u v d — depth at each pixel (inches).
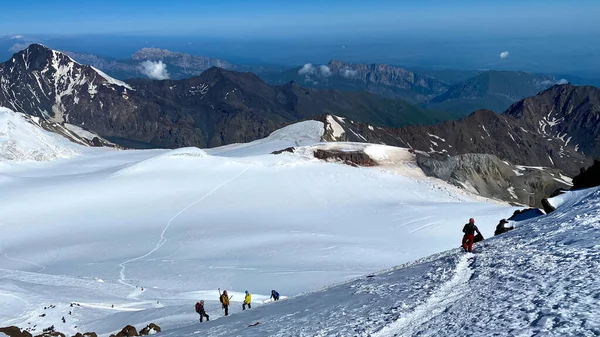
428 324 574.9
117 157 6358.3
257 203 4069.9
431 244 2947.8
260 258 2561.5
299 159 5187.0
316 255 2593.5
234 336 753.6
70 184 4343.0
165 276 2253.9
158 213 3742.6
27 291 1713.8
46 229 3341.5
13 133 5959.6
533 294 566.3
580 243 747.4
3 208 3710.6
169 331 1035.9
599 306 472.1
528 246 832.3
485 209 3937.0
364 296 826.8
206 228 3321.9
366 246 2817.4
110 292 1915.6
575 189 1579.7
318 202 4190.5
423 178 5300.2
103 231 3289.9
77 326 1385.3
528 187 5915.4
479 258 851.4
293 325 732.7
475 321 531.5
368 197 4389.8
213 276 2220.7
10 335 1195.9
